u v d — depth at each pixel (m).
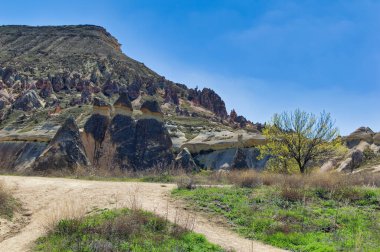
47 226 13.44
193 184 22.78
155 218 14.16
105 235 12.50
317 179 22.28
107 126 54.97
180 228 13.59
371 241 14.06
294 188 20.69
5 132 61.41
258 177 24.58
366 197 19.89
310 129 36.19
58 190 20.28
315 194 20.17
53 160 40.16
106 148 51.44
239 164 52.81
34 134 53.66
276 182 23.25
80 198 18.41
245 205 18.11
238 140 59.16
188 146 61.88
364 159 56.75
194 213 17.14
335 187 20.78
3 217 15.20
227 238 14.15
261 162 55.62
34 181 22.97
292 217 16.58
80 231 12.81
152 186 22.94
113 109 58.81
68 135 43.38
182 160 47.56
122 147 51.72
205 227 15.31
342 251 12.84
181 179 23.78
